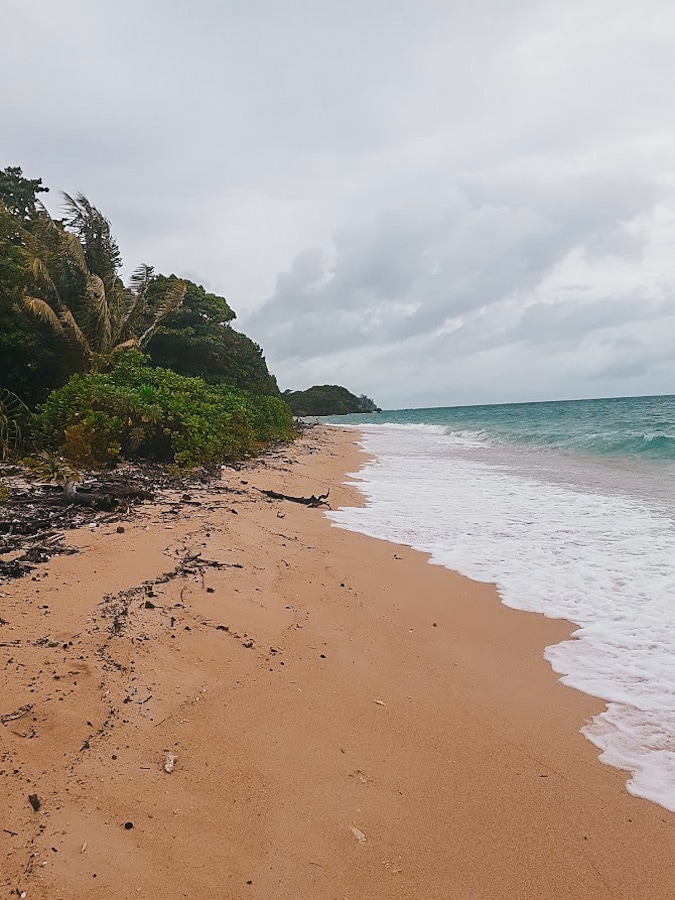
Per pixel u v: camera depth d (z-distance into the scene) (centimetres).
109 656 327
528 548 671
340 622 441
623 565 597
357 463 1655
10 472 835
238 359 2775
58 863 197
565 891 215
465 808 255
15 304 1416
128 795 233
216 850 216
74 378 1178
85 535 545
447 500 994
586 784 276
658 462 1483
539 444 2089
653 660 398
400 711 329
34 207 1892
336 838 230
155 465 998
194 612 404
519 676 379
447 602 505
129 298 2005
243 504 795
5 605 372
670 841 242
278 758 273
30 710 271
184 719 289
